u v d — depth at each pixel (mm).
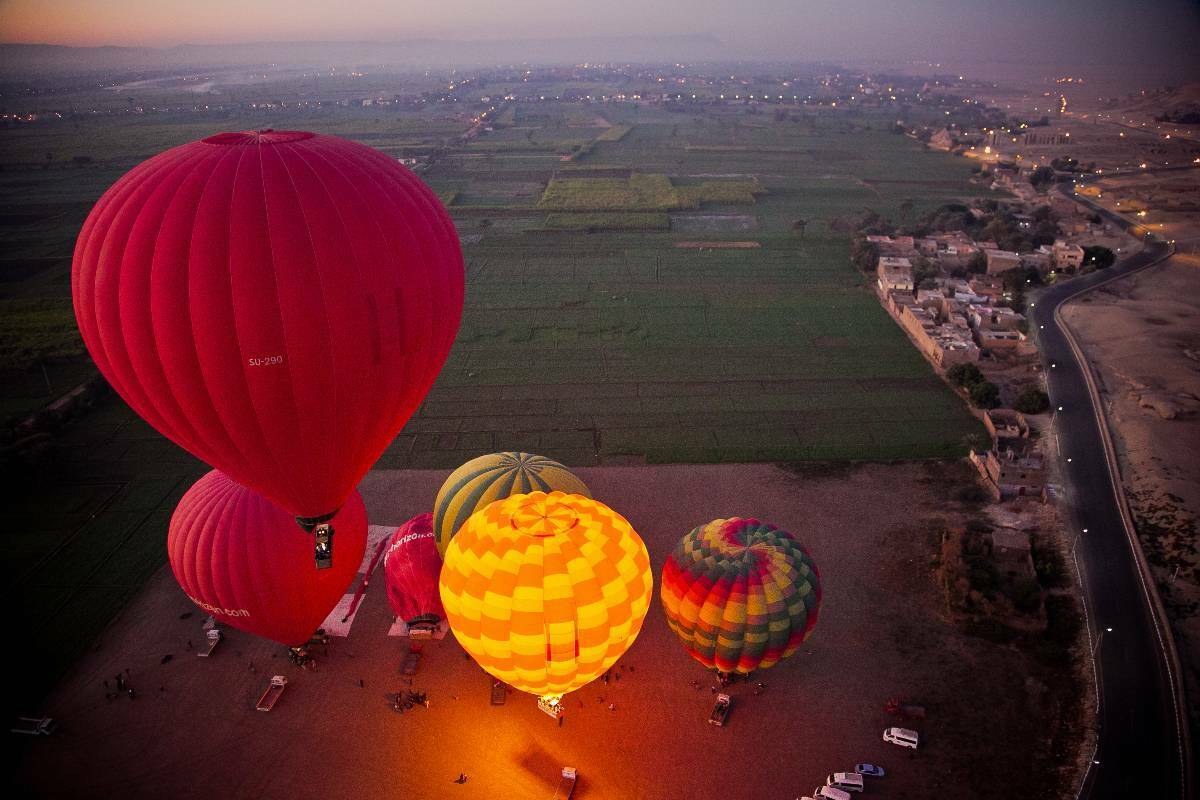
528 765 42500
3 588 57281
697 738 43844
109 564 59875
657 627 51750
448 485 53875
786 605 43469
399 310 32531
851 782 40438
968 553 56906
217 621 52250
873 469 70438
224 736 44406
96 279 30172
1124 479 68562
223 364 30375
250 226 29344
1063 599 53906
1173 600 54188
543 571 38000
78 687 47938
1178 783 40938
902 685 47031
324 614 47438
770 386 88188
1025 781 41156
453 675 48250
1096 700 45812
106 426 81688
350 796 41188
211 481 47000
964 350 90375
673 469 71000
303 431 33156
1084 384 86188
